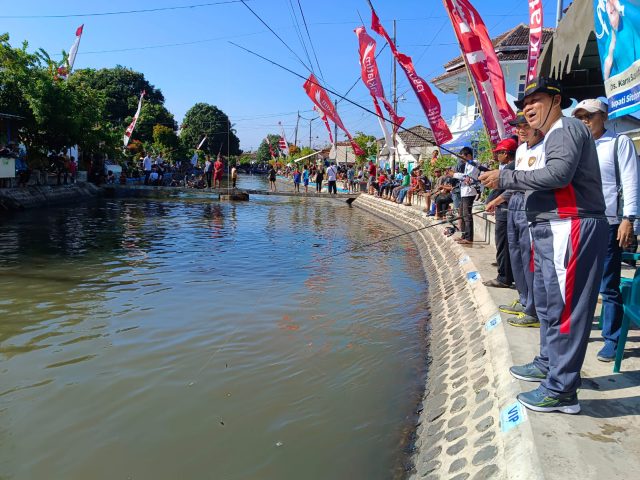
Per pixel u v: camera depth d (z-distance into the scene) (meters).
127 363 5.11
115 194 27.73
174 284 8.19
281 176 70.69
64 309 6.73
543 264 3.03
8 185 18.94
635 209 3.80
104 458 3.57
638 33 4.13
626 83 4.37
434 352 5.56
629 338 4.52
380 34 10.54
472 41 8.39
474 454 3.15
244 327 6.25
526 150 3.61
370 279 9.09
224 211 21.03
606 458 2.64
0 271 8.70
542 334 3.43
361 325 6.49
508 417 3.20
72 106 21.16
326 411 4.28
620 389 3.45
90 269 9.05
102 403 4.31
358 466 3.53
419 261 11.05
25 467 3.45
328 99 20.14
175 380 4.77
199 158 73.06
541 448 2.73
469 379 4.20
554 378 3.05
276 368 5.11
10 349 5.38
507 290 6.05
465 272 7.57
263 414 4.21
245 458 3.61
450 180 11.58
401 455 3.66
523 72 23.12
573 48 5.77
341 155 56.75
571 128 2.87
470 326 5.40
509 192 5.01
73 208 19.75
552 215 2.94
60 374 4.82
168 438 3.83
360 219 19.58
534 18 8.05
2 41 19.38
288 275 9.14
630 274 6.16
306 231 15.30
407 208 18.41
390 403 4.45
